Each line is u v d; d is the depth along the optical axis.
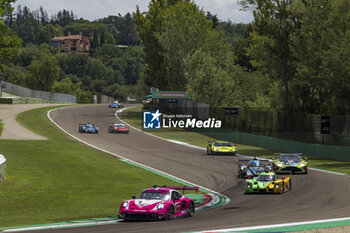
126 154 187.38
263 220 61.88
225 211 76.25
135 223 63.75
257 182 102.44
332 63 199.00
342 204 81.25
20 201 93.06
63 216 76.00
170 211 67.56
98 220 69.38
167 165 160.50
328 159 182.25
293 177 129.38
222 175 139.25
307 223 57.62
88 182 121.62
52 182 118.19
